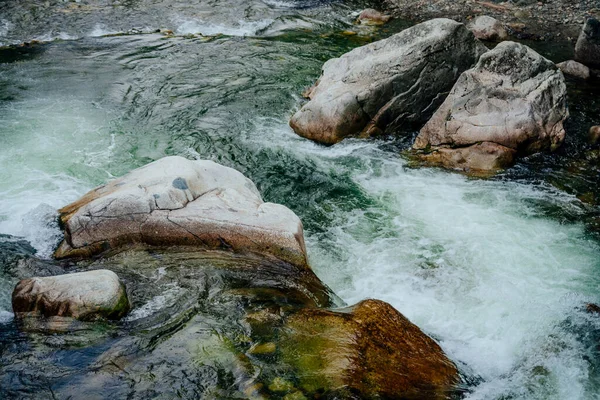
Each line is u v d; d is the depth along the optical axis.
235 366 4.92
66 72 12.25
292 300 5.93
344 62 10.92
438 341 5.82
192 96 11.41
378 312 5.52
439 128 9.53
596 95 11.64
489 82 9.48
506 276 6.85
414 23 16.12
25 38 14.06
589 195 8.53
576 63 12.66
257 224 6.54
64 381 4.79
